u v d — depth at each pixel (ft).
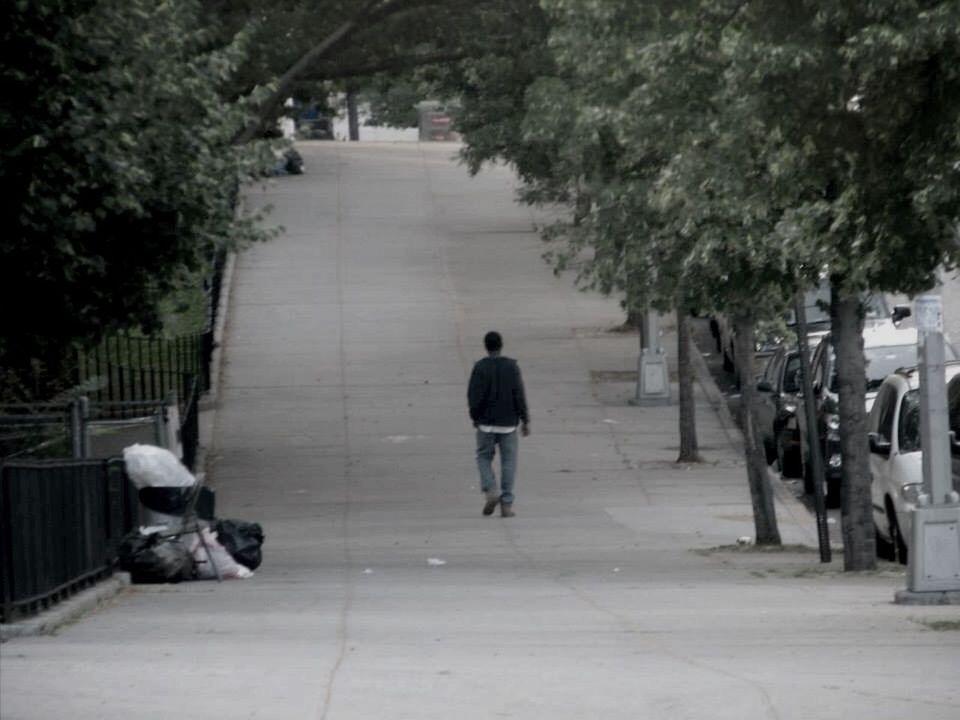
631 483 222.28
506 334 329.31
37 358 148.97
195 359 273.75
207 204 143.43
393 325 335.88
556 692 73.41
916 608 111.14
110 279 141.49
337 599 123.34
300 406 276.00
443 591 129.59
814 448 152.66
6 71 121.19
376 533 187.62
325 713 68.08
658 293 159.53
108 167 126.00
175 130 141.18
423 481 226.38
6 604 98.22
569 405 274.98
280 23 200.23
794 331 222.07
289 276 381.60
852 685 75.25
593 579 140.26
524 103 219.00
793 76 106.22
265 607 117.29
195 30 170.91
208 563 143.43
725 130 124.77
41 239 126.93
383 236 432.25
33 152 122.31
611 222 165.17
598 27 159.84
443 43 213.46
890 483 155.74
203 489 157.79
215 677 77.20
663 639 94.73
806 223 112.57
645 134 144.05
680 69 130.93
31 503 104.53
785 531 187.32
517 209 473.26
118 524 139.64
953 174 101.19
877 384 205.26
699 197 131.34
